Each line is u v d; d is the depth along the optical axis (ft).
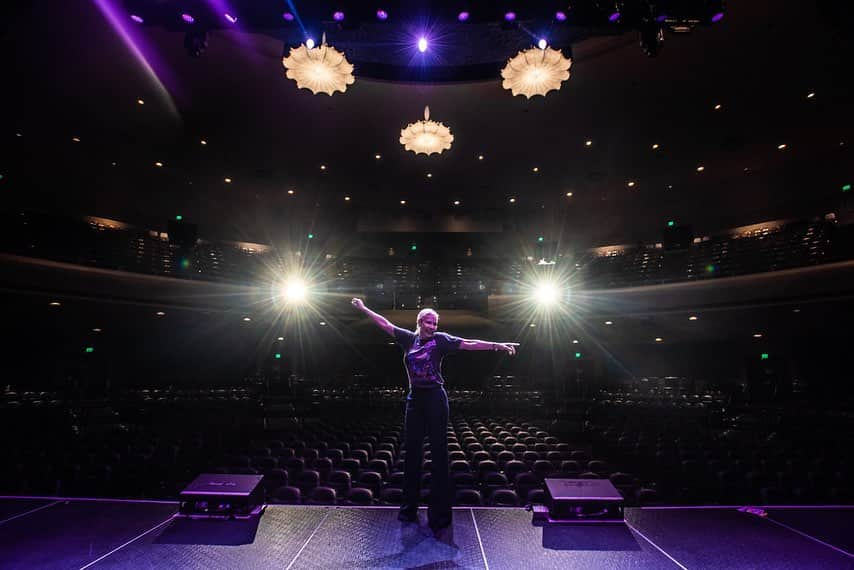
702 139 53.06
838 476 30.83
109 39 37.60
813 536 9.36
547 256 82.33
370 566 8.18
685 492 30.45
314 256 82.74
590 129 51.57
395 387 79.61
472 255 87.25
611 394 71.46
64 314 53.47
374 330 78.33
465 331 78.18
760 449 41.83
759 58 38.68
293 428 62.13
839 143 53.31
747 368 67.21
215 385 73.72
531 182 67.56
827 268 46.75
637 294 61.93
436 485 9.97
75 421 55.57
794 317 52.85
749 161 58.90
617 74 41.55
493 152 57.77
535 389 76.48
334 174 65.46
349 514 10.41
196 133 53.62
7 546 8.71
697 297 56.39
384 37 37.09
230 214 77.92
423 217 85.40
